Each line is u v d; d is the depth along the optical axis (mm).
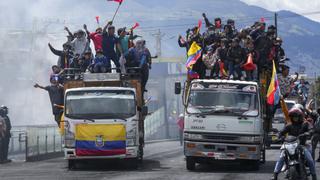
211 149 30391
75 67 36344
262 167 33188
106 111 31453
